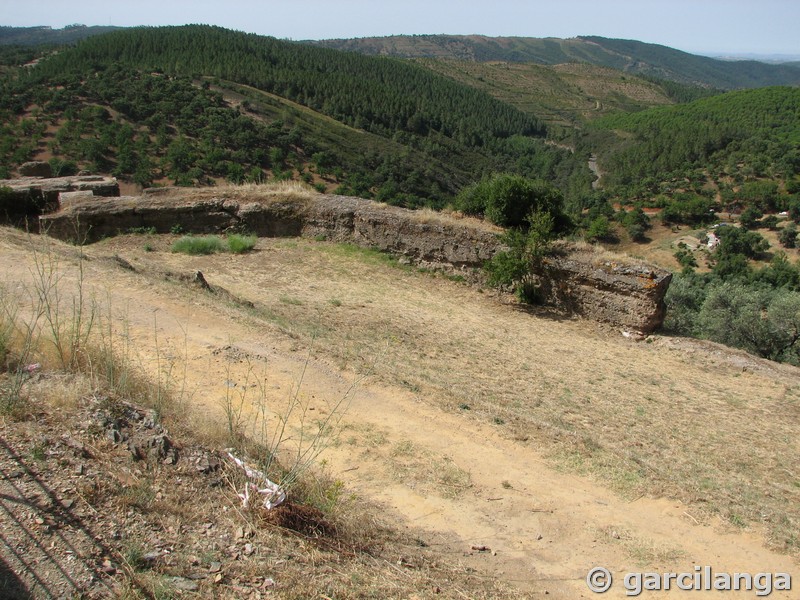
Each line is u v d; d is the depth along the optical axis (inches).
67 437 166.2
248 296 537.6
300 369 320.5
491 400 334.0
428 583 159.0
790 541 214.2
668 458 290.0
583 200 3125.0
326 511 183.5
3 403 172.9
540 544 198.2
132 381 228.5
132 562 128.9
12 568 117.6
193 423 209.9
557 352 491.8
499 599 160.4
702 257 2297.0
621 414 353.4
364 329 474.3
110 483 153.5
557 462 259.1
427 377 353.1
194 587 127.3
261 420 252.7
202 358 311.6
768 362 513.3
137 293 399.2
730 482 270.5
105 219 717.3
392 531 189.2
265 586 135.1
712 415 378.0
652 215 2920.8
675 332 609.6
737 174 3248.0
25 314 307.0
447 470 240.5
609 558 194.2
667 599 174.7
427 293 632.4
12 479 142.7
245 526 156.6
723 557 201.2
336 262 691.4
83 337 251.8
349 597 140.1
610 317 586.2
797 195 2770.7
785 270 1700.3
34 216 723.4
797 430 366.9
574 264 602.2
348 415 277.3
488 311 599.5
